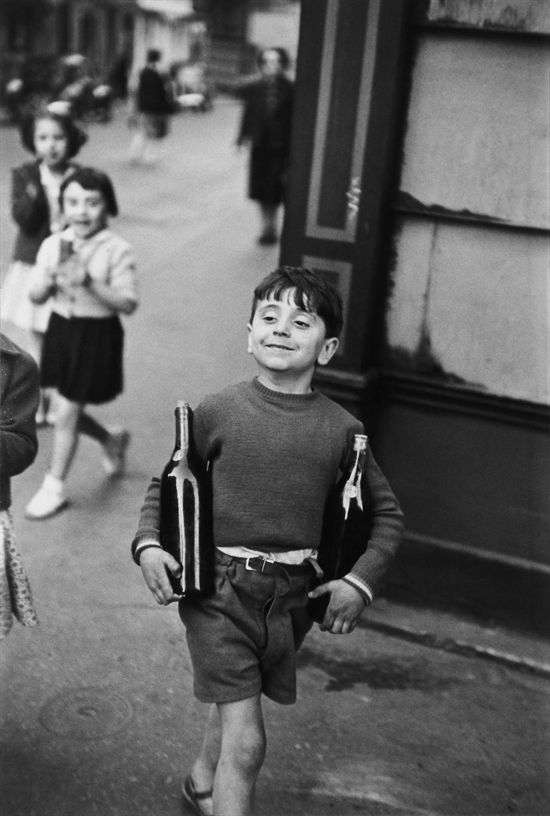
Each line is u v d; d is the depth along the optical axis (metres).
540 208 3.08
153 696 2.89
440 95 3.11
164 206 10.55
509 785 2.63
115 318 4.01
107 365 3.96
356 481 2.09
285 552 2.08
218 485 2.08
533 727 2.90
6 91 12.22
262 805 2.49
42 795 2.46
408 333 3.34
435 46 3.08
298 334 2.06
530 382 3.23
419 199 3.21
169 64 24.42
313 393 2.14
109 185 3.95
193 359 5.79
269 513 2.05
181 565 2.03
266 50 8.50
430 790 2.59
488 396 3.29
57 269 3.87
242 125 8.72
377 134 3.11
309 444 2.06
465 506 3.39
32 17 15.52
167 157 14.88
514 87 3.02
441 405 3.34
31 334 4.45
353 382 3.28
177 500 2.04
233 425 2.07
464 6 2.99
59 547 3.75
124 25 21.61
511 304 3.20
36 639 3.14
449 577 3.43
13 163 10.97
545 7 2.92
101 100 16.53
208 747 2.38
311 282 2.10
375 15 3.02
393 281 3.32
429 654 3.26
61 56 15.87
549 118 3.01
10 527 2.32
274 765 2.65
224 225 9.76
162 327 6.32
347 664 3.16
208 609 2.09
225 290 7.31
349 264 3.24
